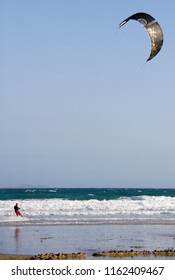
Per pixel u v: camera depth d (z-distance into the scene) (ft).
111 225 119.96
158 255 75.56
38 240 92.94
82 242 90.58
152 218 138.62
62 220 130.93
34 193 344.08
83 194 329.52
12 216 141.38
